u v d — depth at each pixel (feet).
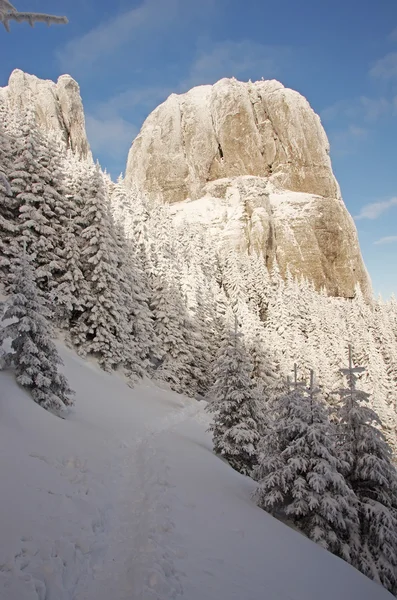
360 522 43.60
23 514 24.84
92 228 107.65
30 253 100.73
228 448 63.62
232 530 32.50
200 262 246.06
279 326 193.16
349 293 443.73
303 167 542.57
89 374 95.14
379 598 30.63
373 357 174.09
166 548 25.55
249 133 566.77
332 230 461.78
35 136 110.83
